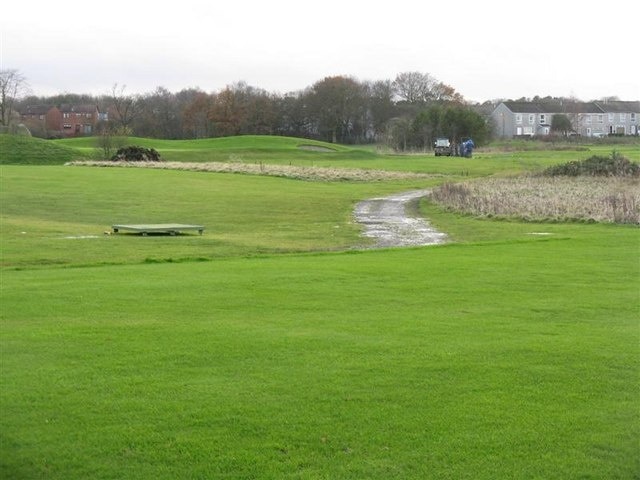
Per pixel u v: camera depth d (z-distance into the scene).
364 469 6.27
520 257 18.78
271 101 139.50
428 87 156.25
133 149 70.25
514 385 8.19
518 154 91.94
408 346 9.71
